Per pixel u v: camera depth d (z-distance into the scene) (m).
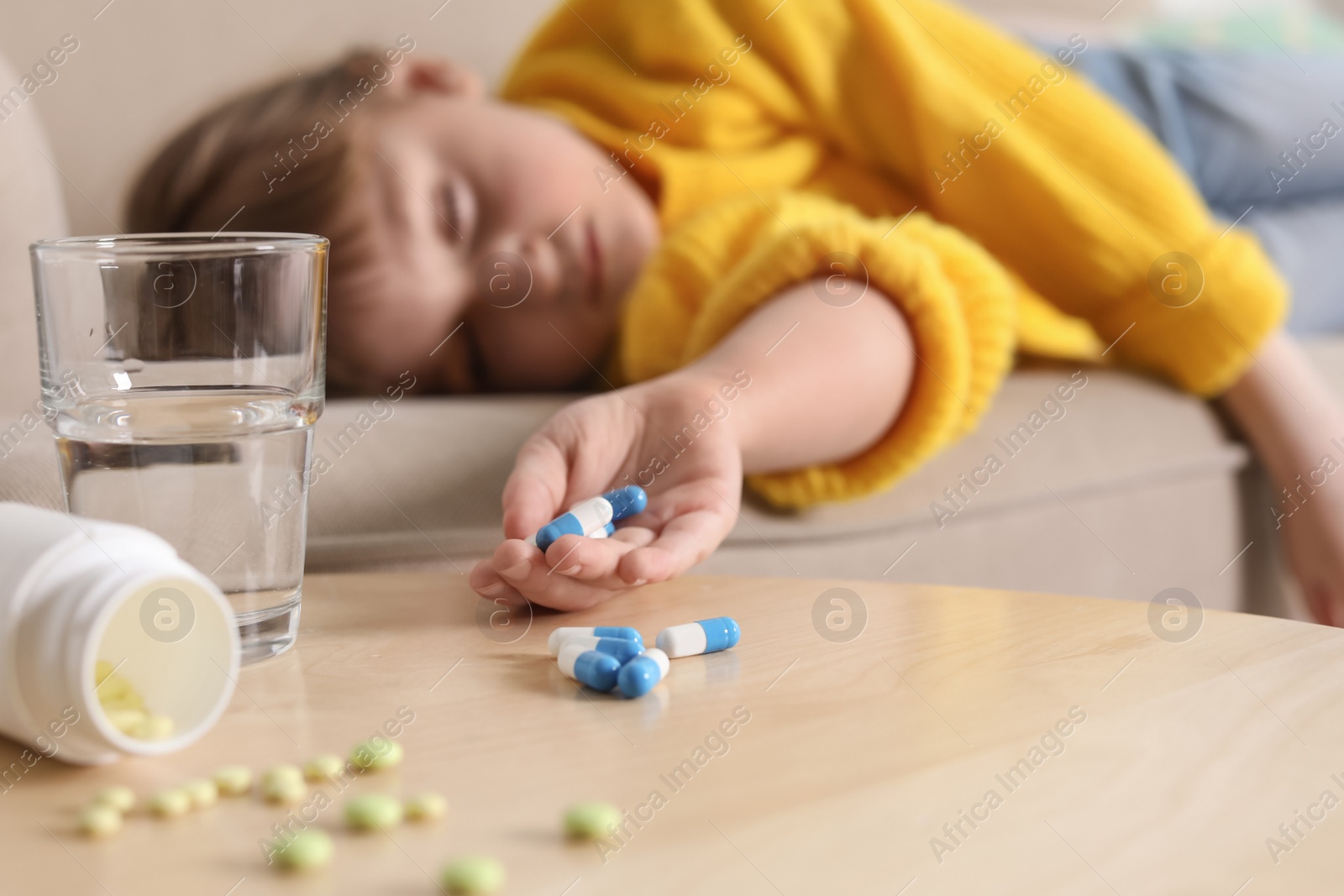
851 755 0.51
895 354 0.77
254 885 0.47
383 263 1.06
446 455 0.76
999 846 0.47
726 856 0.47
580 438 0.66
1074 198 1.06
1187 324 1.05
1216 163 1.66
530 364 1.12
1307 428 1.06
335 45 1.27
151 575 0.50
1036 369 1.09
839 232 0.79
